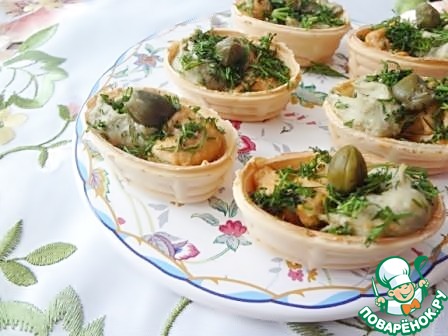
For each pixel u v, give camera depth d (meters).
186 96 0.30
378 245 0.21
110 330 0.21
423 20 0.34
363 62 0.33
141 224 0.24
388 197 0.22
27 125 0.30
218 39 0.32
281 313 0.21
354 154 0.22
